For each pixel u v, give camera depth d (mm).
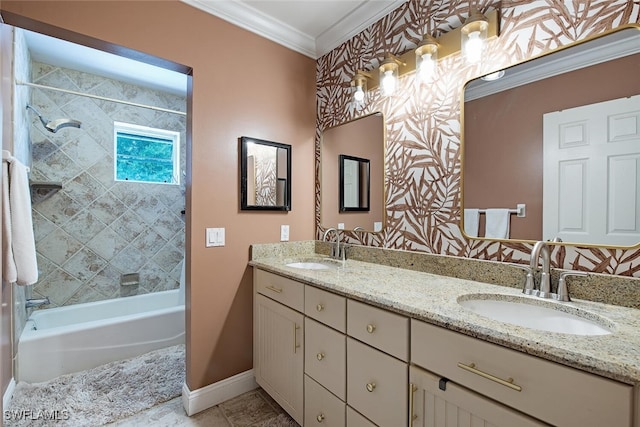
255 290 1907
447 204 1509
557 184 1160
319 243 2256
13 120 1832
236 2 1809
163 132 3115
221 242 1827
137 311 2826
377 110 1870
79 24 1377
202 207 1752
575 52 1119
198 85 1733
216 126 1803
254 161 1957
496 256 1329
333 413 1310
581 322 959
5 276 1506
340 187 2119
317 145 2309
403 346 1025
